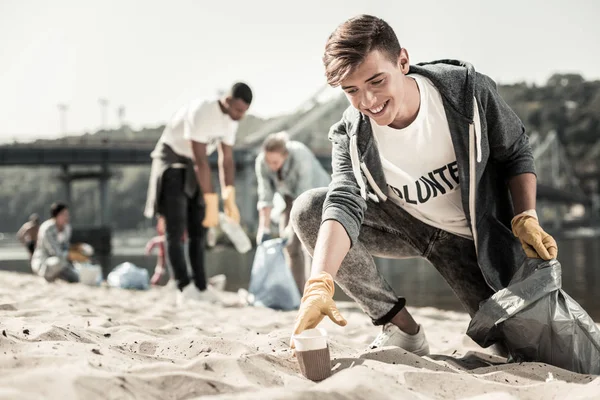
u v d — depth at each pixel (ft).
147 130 391.65
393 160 6.63
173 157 15.52
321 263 5.91
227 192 16.22
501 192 6.98
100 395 4.00
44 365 4.56
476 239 6.61
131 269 23.34
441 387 5.16
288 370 5.59
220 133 15.37
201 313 12.07
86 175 188.75
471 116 6.29
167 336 7.72
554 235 210.79
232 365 5.06
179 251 15.40
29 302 11.10
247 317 12.14
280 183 15.71
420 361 6.08
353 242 6.23
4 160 160.97
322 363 5.29
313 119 178.81
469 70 6.42
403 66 6.07
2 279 24.90
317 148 151.12
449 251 7.11
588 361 6.16
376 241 7.10
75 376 4.05
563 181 326.03
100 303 12.59
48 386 3.91
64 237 25.64
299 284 16.01
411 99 6.23
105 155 166.40
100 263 68.64
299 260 15.98
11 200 433.89
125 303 14.10
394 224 7.12
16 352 5.13
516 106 427.74
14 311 8.87
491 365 6.54
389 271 41.55
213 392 4.42
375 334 9.50
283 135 15.55
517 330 6.26
